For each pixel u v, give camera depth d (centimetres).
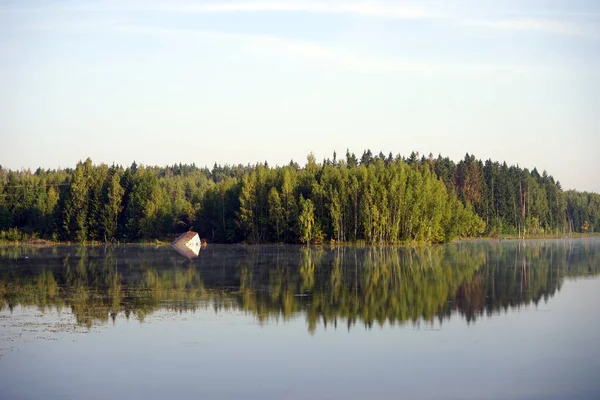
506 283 6612
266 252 11056
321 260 9312
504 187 18800
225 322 4553
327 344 3938
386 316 4781
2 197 15275
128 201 14850
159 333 4200
